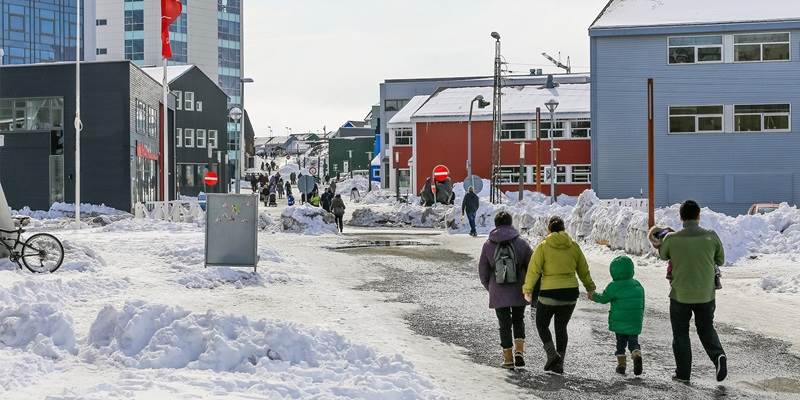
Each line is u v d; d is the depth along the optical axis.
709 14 45.34
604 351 10.48
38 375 8.04
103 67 51.47
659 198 45.34
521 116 66.81
